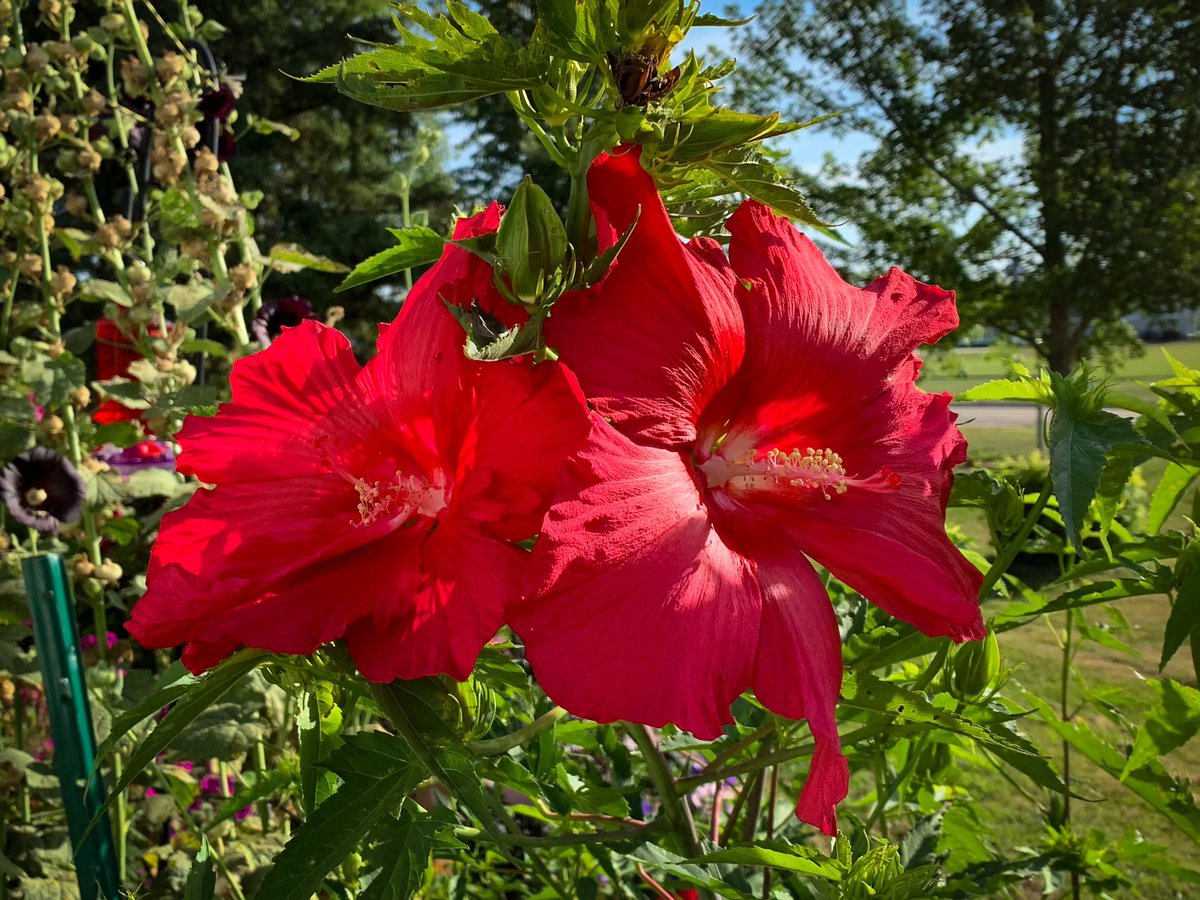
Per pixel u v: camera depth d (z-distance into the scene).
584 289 0.98
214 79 3.13
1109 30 15.13
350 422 1.04
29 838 2.51
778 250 1.15
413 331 1.00
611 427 0.94
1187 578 1.34
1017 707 1.58
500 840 0.89
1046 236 15.70
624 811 1.58
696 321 1.02
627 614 0.88
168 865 2.19
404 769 0.98
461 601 0.89
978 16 16.03
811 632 1.01
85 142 3.01
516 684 1.16
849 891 1.13
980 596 1.39
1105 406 1.26
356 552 0.95
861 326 1.20
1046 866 1.62
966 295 15.75
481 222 1.05
